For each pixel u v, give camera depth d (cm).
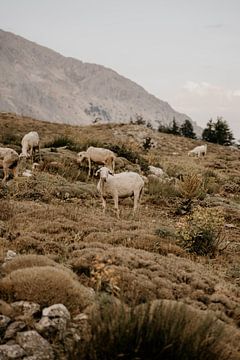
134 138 4138
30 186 1389
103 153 1803
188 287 732
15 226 957
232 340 572
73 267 738
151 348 459
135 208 1248
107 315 480
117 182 1198
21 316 521
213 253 1015
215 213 1040
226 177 2773
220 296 720
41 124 4044
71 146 2350
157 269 776
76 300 579
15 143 2527
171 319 480
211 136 6109
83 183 1658
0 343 475
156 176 2100
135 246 922
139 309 494
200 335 486
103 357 450
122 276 697
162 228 1067
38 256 697
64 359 461
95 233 957
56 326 510
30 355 462
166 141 4297
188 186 1529
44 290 575
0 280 602
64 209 1155
